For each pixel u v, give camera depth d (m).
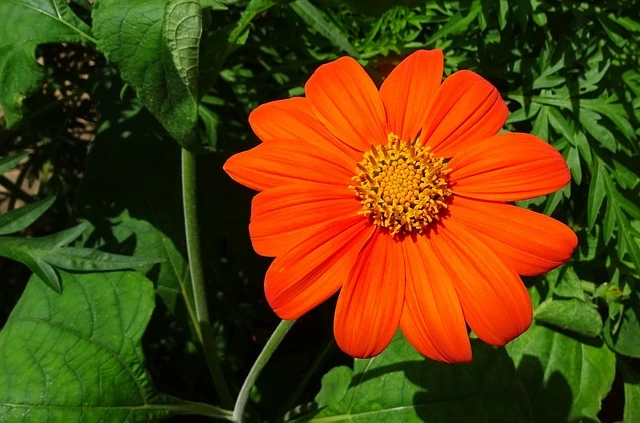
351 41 0.37
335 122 0.29
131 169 0.38
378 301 0.28
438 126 0.29
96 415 0.33
